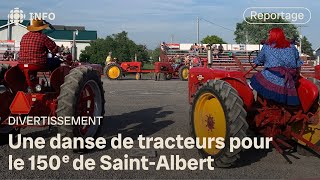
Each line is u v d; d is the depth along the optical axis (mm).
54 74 6219
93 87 6328
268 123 5547
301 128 5824
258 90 5484
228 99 5098
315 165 5578
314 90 5320
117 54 41125
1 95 6359
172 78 25672
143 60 44812
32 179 4766
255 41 36219
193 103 5820
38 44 6223
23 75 6328
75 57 7301
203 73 6770
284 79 5367
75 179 4801
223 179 4875
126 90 15859
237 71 6234
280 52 5441
